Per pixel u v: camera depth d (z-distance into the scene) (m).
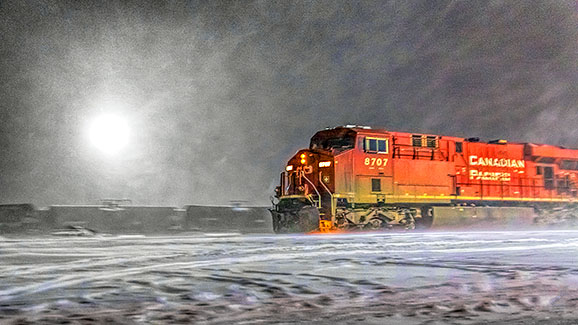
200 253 14.45
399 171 25.17
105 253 14.45
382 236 20.70
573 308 7.50
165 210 23.75
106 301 7.99
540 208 29.91
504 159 28.81
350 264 12.26
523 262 12.78
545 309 7.42
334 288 9.12
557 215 30.34
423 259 13.26
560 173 30.75
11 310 7.36
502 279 10.12
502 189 28.45
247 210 25.33
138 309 7.42
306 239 19.23
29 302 7.91
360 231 23.97
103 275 10.50
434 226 26.02
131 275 10.49
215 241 18.34
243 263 12.38
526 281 9.91
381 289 9.03
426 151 26.19
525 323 6.56
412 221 25.45
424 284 9.53
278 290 8.91
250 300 8.09
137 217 23.16
